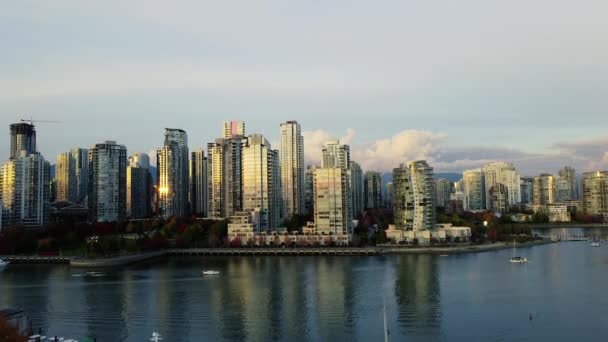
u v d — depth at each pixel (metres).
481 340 190.38
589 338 191.62
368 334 198.88
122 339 196.62
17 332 170.62
